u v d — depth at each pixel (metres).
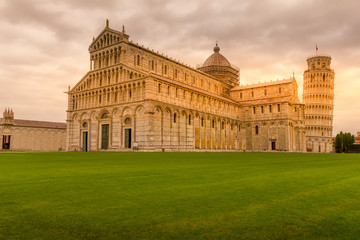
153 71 96.62
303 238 7.83
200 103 97.19
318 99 163.75
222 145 107.94
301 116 120.31
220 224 8.81
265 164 29.50
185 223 8.87
